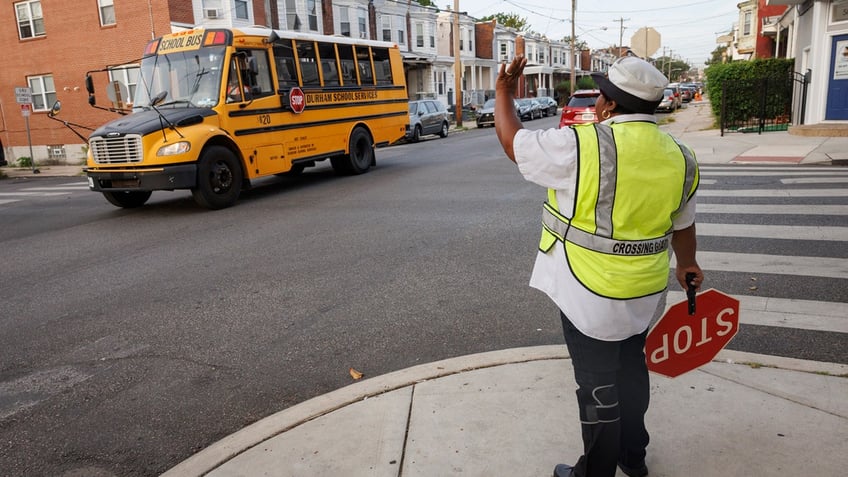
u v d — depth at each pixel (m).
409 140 25.12
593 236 2.08
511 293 5.38
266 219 9.30
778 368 3.57
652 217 2.08
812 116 17.94
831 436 2.89
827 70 17.41
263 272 6.43
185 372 4.19
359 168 14.20
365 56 14.38
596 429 2.25
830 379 3.42
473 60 48.28
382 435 3.10
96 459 3.24
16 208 12.47
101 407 3.78
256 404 3.72
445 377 3.66
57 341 4.87
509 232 7.59
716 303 2.44
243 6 24.98
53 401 3.88
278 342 4.59
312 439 3.12
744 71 21.78
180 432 3.46
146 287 6.16
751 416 3.09
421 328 4.70
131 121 10.02
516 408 3.27
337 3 31.20
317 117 12.73
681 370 2.44
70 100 25.83
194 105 10.61
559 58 72.75
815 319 4.45
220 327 4.96
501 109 2.30
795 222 7.31
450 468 2.82
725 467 2.72
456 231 7.77
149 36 23.34
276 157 11.69
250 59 10.88
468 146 20.86
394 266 6.37
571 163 2.04
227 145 10.73
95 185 10.24
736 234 6.93
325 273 6.27
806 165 12.42
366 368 4.10
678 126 24.78
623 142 2.03
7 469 3.18
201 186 10.08
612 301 2.10
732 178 10.79
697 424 3.04
